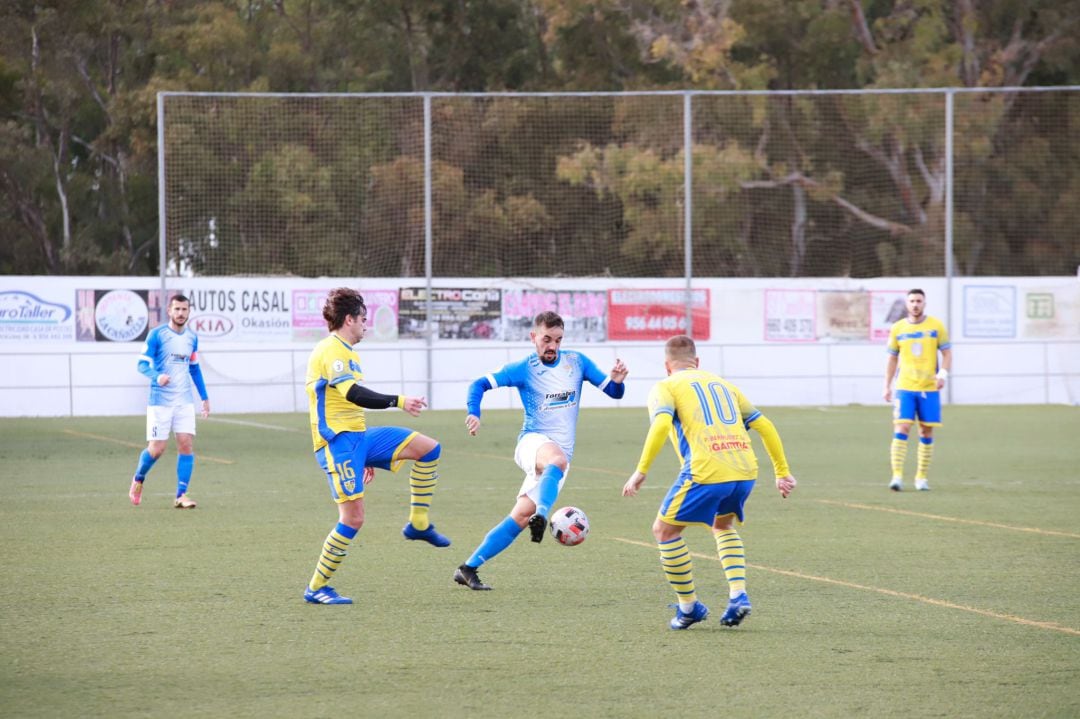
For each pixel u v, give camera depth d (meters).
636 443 53.22
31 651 17.62
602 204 92.25
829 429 59.06
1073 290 73.94
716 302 73.94
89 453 49.38
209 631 18.86
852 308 74.44
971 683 15.98
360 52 118.38
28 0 109.25
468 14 117.19
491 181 94.25
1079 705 15.01
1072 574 23.77
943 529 29.62
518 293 73.00
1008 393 73.94
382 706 14.95
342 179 89.12
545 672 16.48
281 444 53.19
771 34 105.38
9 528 29.69
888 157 98.19
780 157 97.25
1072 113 96.38
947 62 100.06
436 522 30.72
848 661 17.09
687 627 19.06
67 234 112.69
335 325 20.95
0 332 69.44
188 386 33.72
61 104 113.38
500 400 73.69
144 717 14.52
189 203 84.44
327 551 20.78
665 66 107.31
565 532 21.48
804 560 25.36
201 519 31.25
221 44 109.25
